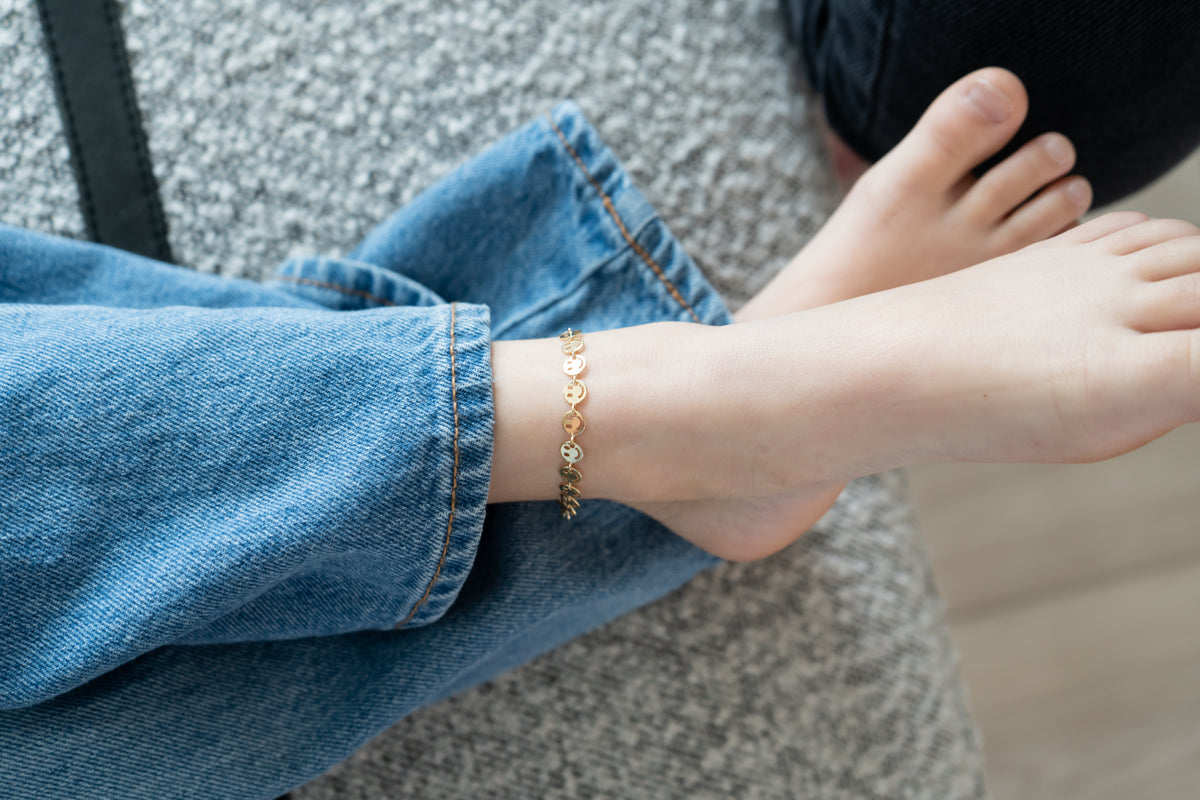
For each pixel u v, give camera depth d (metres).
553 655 0.69
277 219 0.69
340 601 0.61
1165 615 0.85
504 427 0.59
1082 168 0.67
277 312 0.59
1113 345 0.57
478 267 0.68
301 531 0.57
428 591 0.60
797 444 0.60
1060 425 0.58
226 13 0.69
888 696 0.69
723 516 0.64
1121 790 0.83
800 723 0.69
